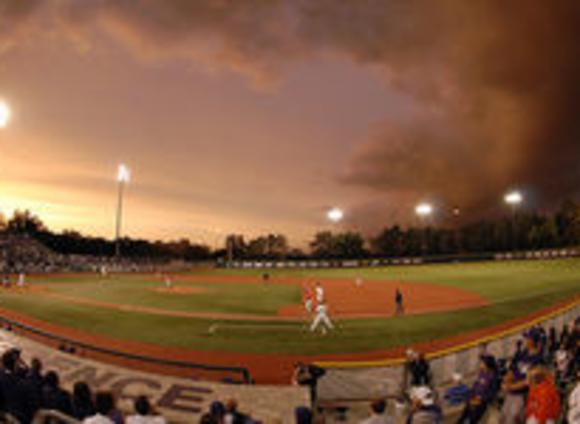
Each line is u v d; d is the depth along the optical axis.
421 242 107.94
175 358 15.53
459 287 40.00
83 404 6.01
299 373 9.52
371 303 30.20
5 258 63.31
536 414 5.48
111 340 17.86
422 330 20.19
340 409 9.56
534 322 14.84
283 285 44.66
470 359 11.47
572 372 9.60
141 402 5.40
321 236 129.75
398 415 8.95
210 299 30.75
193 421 6.99
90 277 52.81
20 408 5.71
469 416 7.71
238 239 132.88
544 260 59.09
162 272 71.44
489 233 100.12
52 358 9.72
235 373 14.08
